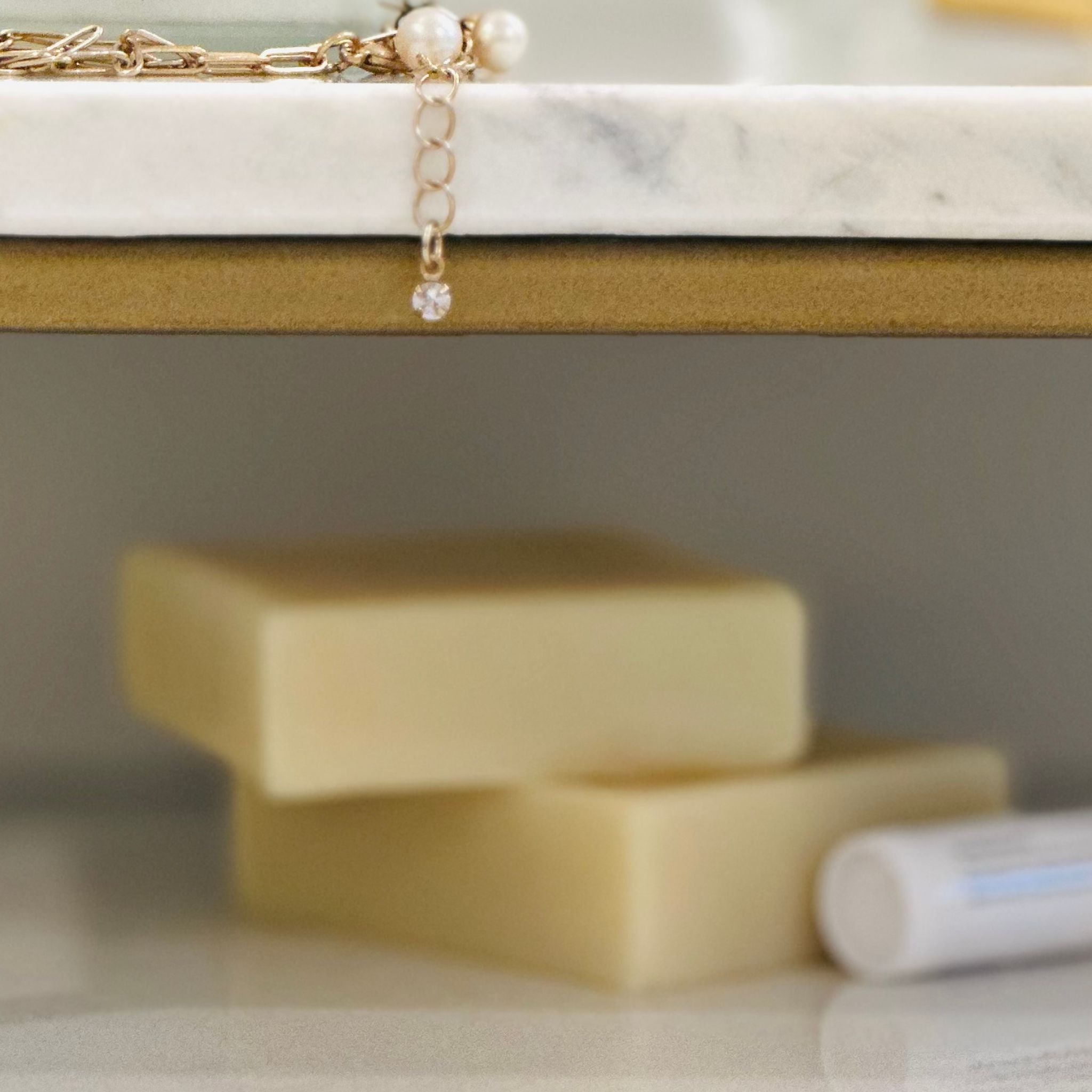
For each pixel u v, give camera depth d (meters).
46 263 0.47
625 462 1.05
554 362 1.04
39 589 1.03
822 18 0.88
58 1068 0.52
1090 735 1.07
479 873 0.68
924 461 1.05
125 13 0.57
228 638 0.68
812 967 0.67
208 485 1.03
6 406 1.01
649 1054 0.55
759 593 0.70
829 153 0.47
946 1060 0.54
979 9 0.91
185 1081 0.51
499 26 0.55
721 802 0.65
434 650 0.66
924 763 0.71
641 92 0.47
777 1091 0.51
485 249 0.47
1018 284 0.48
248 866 0.76
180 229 0.46
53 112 0.45
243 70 0.53
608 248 0.48
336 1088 0.50
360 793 0.67
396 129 0.46
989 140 0.47
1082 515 1.06
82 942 0.71
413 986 0.64
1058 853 0.67
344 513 1.04
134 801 1.05
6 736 1.04
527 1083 0.51
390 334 0.48
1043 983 0.65
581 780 0.67
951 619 1.06
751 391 1.05
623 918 0.63
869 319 0.48
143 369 1.02
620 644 0.68
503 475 1.05
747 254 0.48
